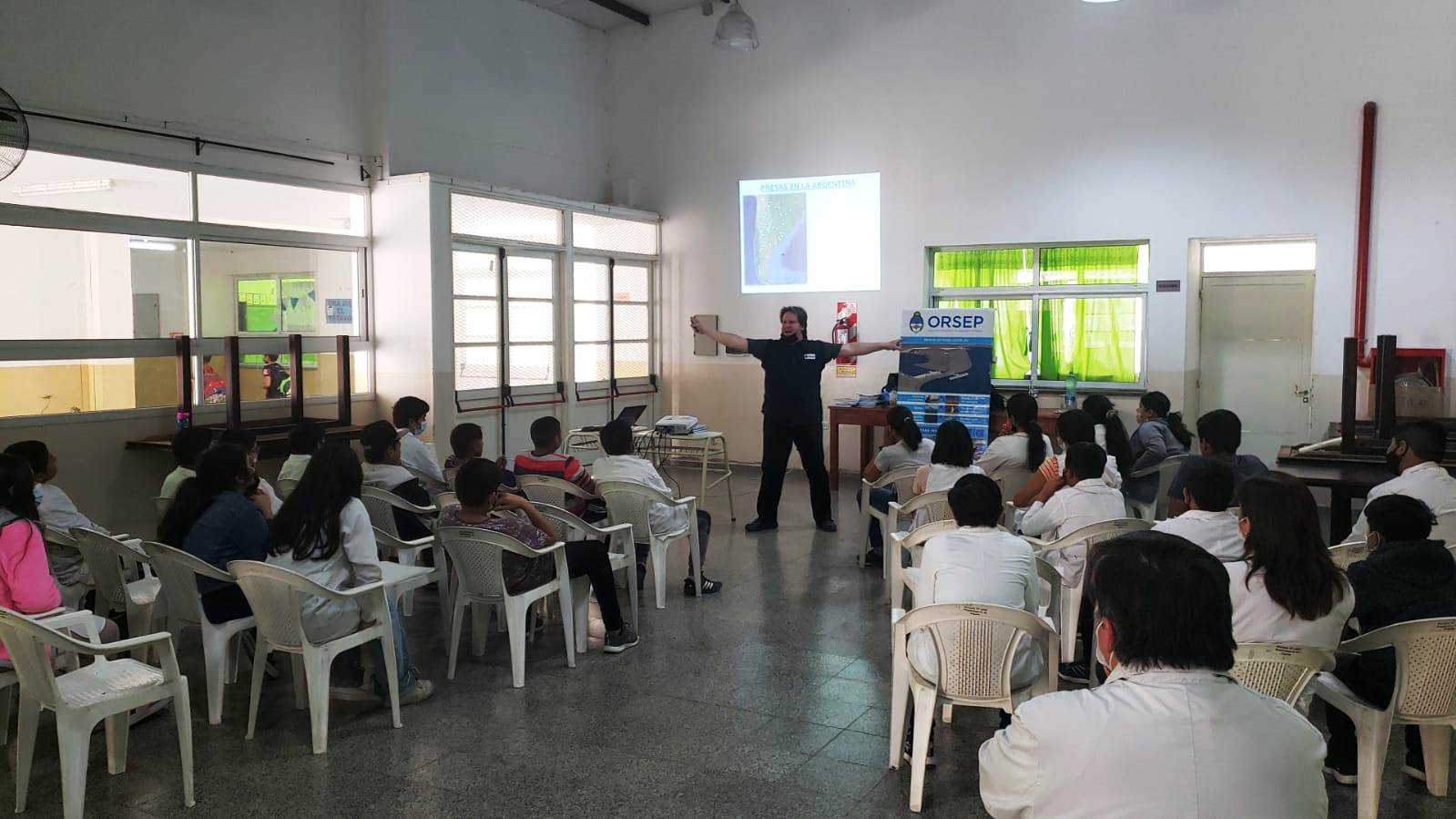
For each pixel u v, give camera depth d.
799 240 9.33
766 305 9.52
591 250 9.16
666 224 9.97
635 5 9.66
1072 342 8.50
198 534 3.61
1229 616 1.47
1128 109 7.97
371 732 3.54
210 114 6.64
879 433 9.22
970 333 7.20
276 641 3.41
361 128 7.75
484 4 8.59
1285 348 7.81
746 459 9.72
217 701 3.62
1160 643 1.46
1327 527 7.21
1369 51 7.18
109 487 6.16
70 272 5.94
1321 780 1.42
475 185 7.89
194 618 3.64
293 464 4.96
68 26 5.83
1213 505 3.19
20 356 5.69
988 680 2.85
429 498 4.94
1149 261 8.01
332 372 7.60
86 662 3.62
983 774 1.59
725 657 4.33
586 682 4.03
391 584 3.58
